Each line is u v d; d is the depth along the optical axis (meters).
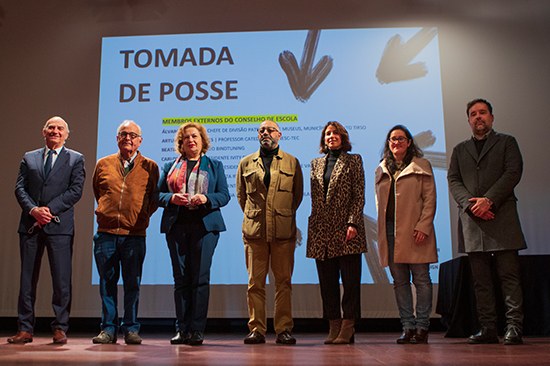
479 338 2.94
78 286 4.79
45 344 3.08
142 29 5.19
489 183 3.07
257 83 5.02
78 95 5.10
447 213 4.72
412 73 4.95
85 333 4.57
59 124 3.43
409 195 3.18
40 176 3.33
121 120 5.04
